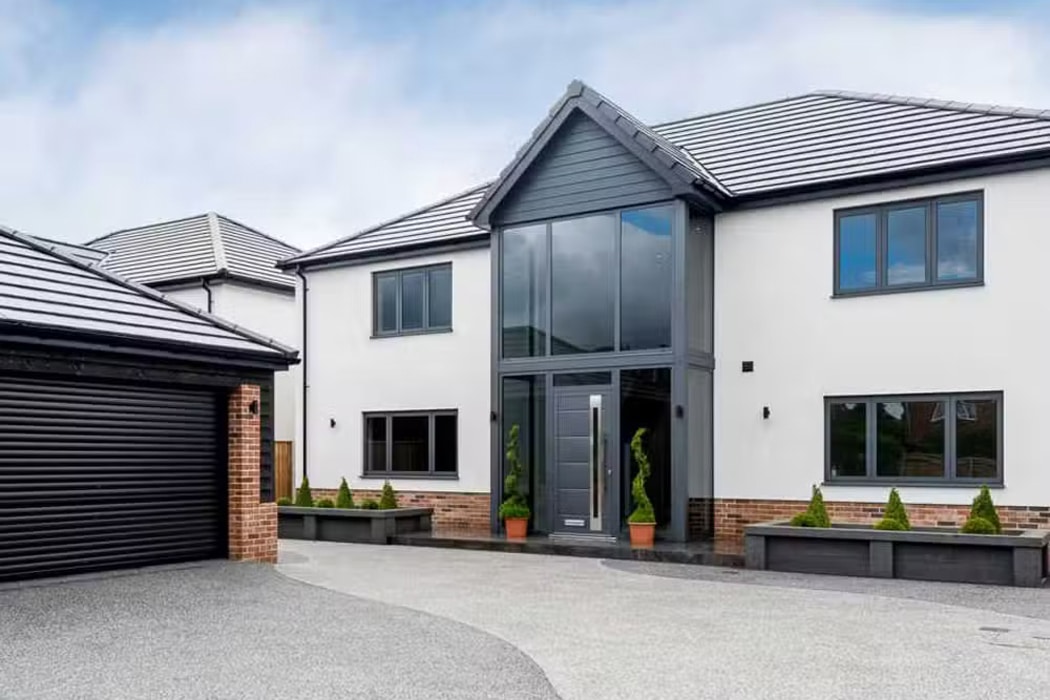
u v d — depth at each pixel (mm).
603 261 14516
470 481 17078
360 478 18438
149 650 7152
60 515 9906
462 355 17359
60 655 6953
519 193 15328
